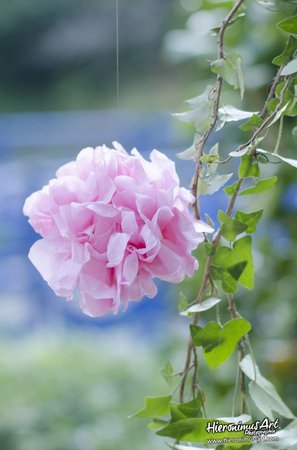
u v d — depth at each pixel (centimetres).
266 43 164
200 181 115
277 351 180
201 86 179
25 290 440
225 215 114
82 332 417
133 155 112
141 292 109
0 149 566
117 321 415
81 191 110
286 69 113
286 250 181
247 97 168
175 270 109
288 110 115
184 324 211
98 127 569
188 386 187
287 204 175
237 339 114
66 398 319
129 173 110
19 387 330
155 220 108
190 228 110
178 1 201
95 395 320
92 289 109
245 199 183
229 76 116
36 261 111
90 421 301
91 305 110
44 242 111
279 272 181
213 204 274
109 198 109
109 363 359
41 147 568
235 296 181
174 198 110
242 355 117
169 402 114
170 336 217
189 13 193
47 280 111
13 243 444
